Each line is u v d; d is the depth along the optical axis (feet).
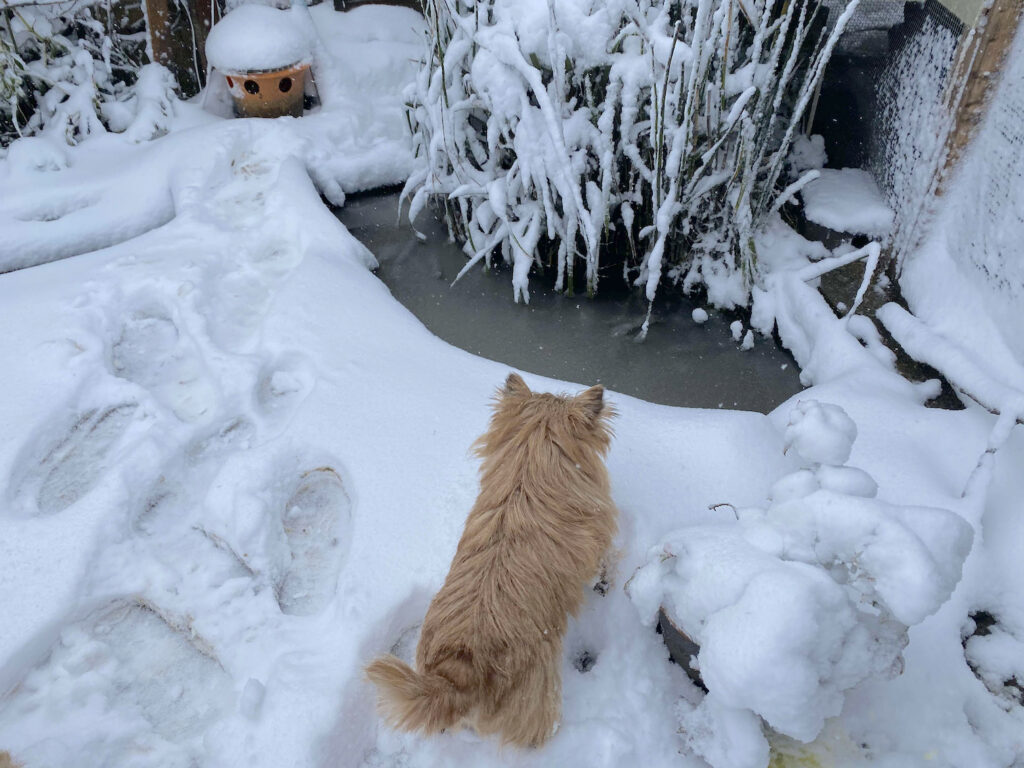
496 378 5.69
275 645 4.24
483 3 6.55
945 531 3.22
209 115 9.30
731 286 6.91
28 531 4.67
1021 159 5.17
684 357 6.48
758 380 6.24
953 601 4.26
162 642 4.43
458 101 6.92
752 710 3.50
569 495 3.96
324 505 5.06
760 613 3.03
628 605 4.30
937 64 6.21
